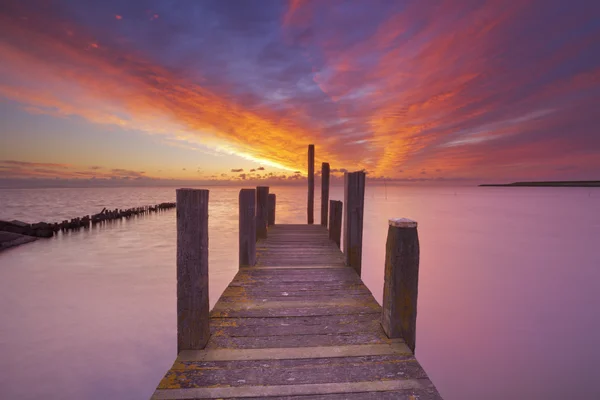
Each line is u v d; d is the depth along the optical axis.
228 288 3.86
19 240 16.39
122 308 7.91
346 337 2.69
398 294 2.63
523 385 5.76
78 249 15.02
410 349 2.60
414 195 129.88
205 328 2.49
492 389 5.67
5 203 55.44
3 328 6.85
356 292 3.75
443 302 9.73
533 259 15.29
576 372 6.13
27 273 10.85
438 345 7.21
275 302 3.44
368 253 17.22
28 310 7.78
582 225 28.47
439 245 18.84
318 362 2.33
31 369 5.40
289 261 5.16
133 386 5.01
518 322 8.35
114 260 12.79
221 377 2.14
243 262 4.82
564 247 18.19
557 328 8.02
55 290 9.14
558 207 55.88
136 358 5.78
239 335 2.71
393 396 1.99
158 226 24.09
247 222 4.82
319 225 9.76
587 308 9.24
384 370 2.25
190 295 2.45
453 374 6.11
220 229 23.17
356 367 2.28
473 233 23.50
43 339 6.39
